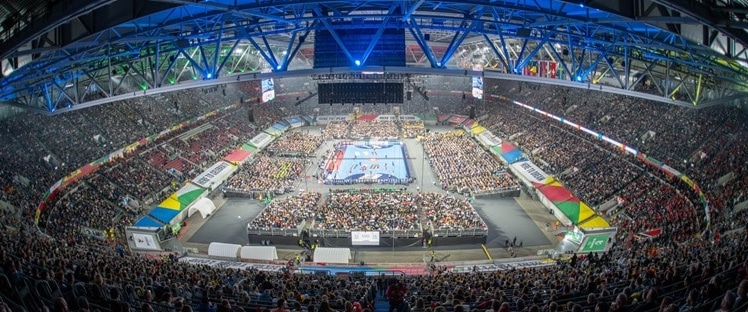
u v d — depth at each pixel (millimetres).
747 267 16203
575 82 38844
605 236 47656
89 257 29797
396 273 41469
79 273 20609
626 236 46500
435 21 44312
